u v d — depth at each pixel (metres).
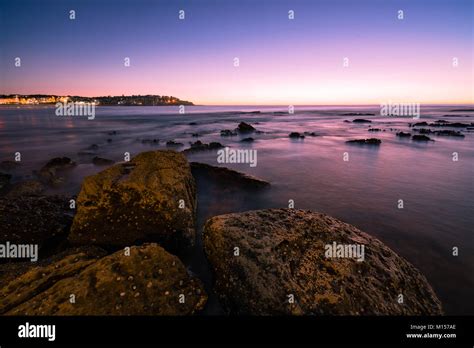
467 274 7.37
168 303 5.24
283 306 5.04
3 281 6.00
